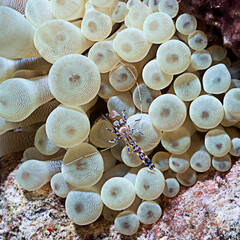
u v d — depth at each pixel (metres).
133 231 0.19
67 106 0.17
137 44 0.17
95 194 0.18
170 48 0.17
